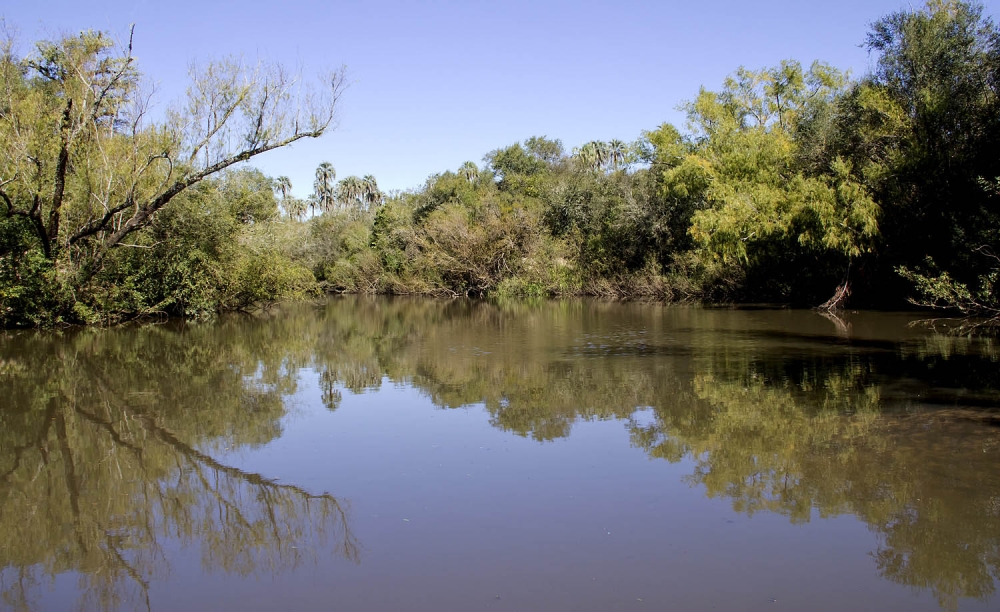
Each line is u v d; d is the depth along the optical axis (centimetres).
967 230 1697
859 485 530
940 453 599
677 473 573
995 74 1752
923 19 1927
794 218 2111
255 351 1455
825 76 2578
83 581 415
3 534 490
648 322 1923
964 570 395
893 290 2166
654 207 3225
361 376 1117
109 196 1858
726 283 2738
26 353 1394
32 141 1648
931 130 1847
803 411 773
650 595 372
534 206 4022
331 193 8306
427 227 4166
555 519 480
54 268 1758
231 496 555
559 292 3619
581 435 704
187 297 2230
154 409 870
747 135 2456
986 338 1337
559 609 358
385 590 387
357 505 522
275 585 400
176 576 418
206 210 2223
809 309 2220
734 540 439
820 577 390
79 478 607
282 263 2727
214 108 1842
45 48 1680
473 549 435
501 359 1264
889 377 950
